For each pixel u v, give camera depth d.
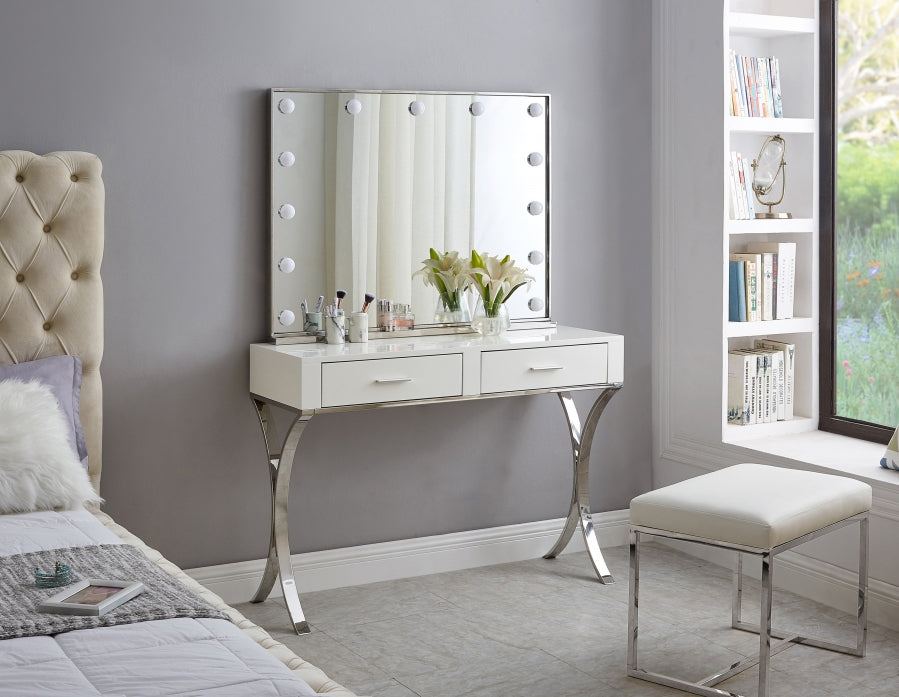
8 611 1.90
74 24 3.20
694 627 3.32
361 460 3.76
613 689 2.87
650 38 4.16
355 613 3.46
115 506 3.39
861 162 3.95
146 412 3.40
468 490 3.96
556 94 3.98
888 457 3.47
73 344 3.14
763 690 2.67
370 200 3.63
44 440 2.69
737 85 3.95
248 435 3.57
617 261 4.17
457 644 3.19
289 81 3.52
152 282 3.38
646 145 4.19
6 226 3.05
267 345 3.46
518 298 3.95
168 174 3.37
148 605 1.94
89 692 1.57
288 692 1.61
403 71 3.70
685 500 2.80
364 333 3.53
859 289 3.98
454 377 3.40
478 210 3.82
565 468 4.14
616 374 3.71
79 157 3.16
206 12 3.38
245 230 3.50
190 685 1.60
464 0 3.78
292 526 3.67
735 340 4.26
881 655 3.10
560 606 3.52
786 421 4.11
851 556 3.44
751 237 4.23
